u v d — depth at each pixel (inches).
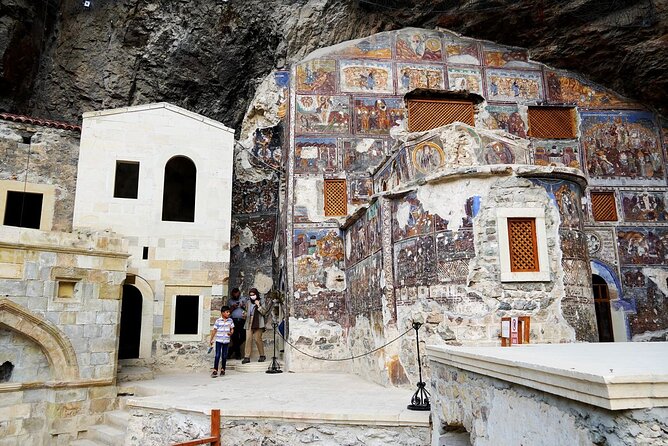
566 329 372.5
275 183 701.9
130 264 574.6
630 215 684.7
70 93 711.7
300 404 335.0
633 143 713.0
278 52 707.4
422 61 702.5
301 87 668.7
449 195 401.1
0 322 387.5
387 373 420.2
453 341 377.1
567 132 718.5
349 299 581.9
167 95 731.4
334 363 587.5
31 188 577.0
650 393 104.6
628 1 629.3
